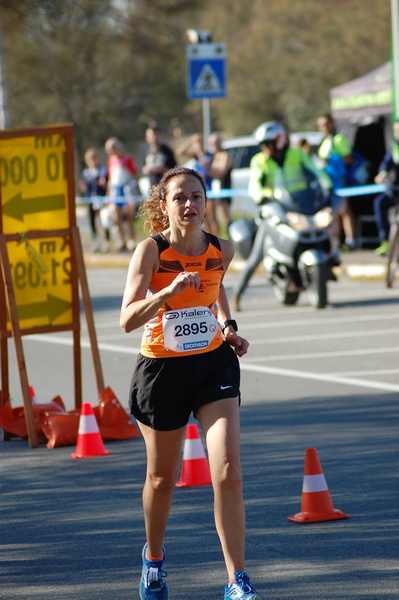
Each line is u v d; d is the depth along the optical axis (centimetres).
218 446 1390
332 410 2602
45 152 2555
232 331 1501
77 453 2328
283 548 1662
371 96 5981
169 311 1427
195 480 2064
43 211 2559
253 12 16425
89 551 1697
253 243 4347
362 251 5859
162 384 1420
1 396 2575
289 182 4147
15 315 2464
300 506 1884
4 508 1959
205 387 1424
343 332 3703
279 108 16312
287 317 4072
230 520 1373
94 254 6956
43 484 2112
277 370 3123
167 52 13600
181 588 1514
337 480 2028
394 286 4772
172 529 1786
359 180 5844
